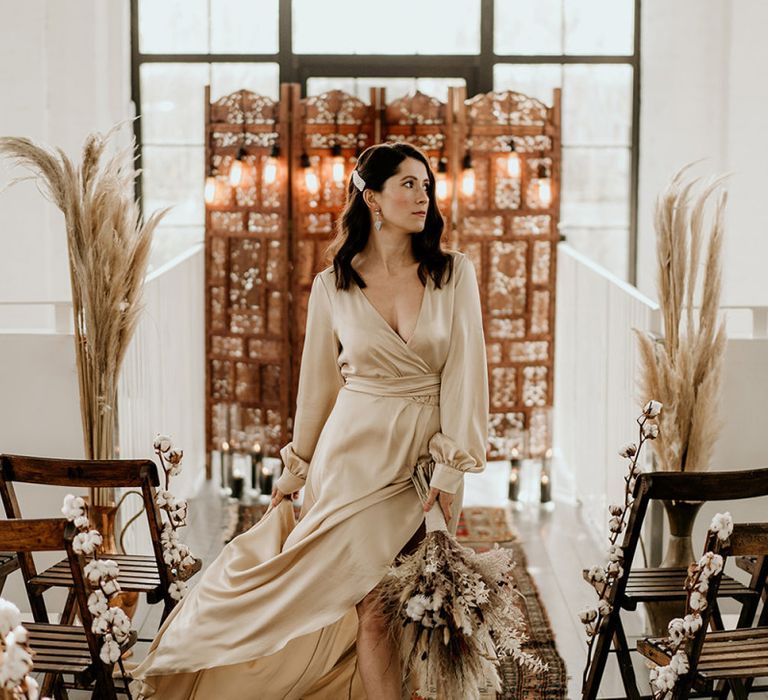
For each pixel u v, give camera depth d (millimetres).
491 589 3018
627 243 7770
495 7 7652
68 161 4156
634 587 3510
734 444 4520
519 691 3871
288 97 6242
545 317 6426
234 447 6582
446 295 3264
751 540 2795
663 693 2916
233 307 6488
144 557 3803
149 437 5395
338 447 3232
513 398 6418
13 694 2096
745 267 7113
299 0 7629
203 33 7660
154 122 7707
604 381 5637
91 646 2920
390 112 6297
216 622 3240
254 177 6344
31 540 2824
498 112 6266
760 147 7109
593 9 7645
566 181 7758
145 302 4352
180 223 7781
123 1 7387
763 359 4477
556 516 6184
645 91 7457
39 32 7078
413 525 3188
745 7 7055
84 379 4289
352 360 3248
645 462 4645
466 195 6277
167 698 3332
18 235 7016
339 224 3359
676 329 4184
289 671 3420
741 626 3539
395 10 7648
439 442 3176
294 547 3199
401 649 3150
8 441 4594
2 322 7117
